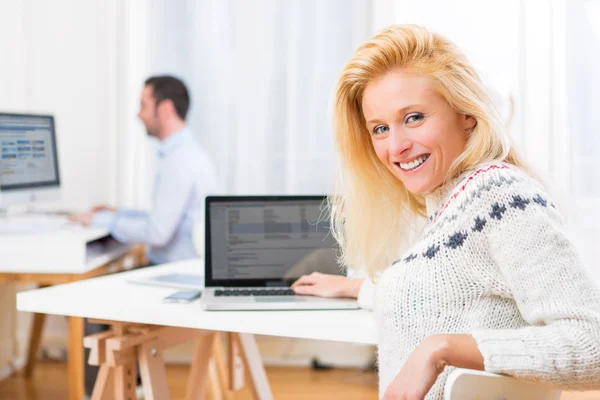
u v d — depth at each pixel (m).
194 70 3.55
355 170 1.31
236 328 1.45
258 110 3.51
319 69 3.47
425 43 1.16
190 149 3.21
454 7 3.33
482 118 1.13
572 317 0.96
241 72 3.52
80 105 3.65
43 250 2.70
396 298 1.14
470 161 1.14
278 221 1.74
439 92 1.15
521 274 1.00
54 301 1.60
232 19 3.52
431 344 1.02
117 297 1.62
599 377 0.94
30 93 3.66
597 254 3.20
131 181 3.65
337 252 1.74
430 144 1.15
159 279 1.82
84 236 2.80
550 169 3.24
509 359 0.97
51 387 3.22
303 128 3.49
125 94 3.63
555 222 1.02
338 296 1.57
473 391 0.98
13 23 3.63
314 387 3.21
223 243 1.73
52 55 3.65
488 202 1.06
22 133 3.08
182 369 3.50
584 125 3.21
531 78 3.25
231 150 3.55
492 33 3.29
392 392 1.02
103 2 3.61
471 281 1.08
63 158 3.66
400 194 1.33
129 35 3.61
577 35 3.21
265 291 1.64
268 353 3.59
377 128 1.21
